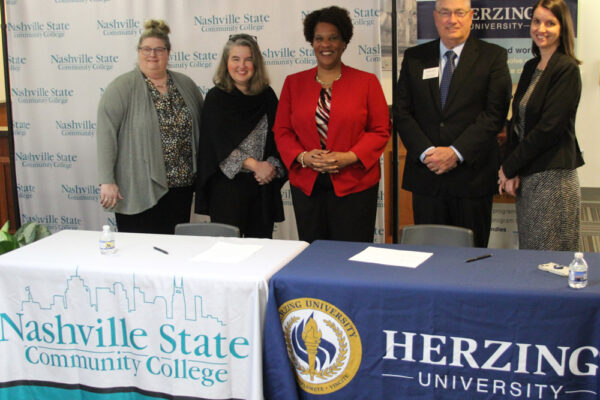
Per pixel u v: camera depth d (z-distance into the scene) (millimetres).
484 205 3367
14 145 4355
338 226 3318
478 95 3234
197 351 2195
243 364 2156
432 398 2041
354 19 3875
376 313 2023
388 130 3336
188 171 3672
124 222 3674
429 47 3365
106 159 3516
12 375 2408
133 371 2299
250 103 3510
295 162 3318
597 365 1903
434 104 3299
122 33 4090
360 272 2127
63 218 4414
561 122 3020
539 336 1919
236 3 3990
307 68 4000
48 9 4141
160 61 3553
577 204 3170
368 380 2078
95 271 2244
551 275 2066
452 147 3209
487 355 1968
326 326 2076
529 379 1954
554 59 3068
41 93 4250
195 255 2404
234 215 3545
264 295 2113
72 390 2379
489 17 3641
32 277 2311
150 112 3547
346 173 3264
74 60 4172
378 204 4129
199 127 3711
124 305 2238
